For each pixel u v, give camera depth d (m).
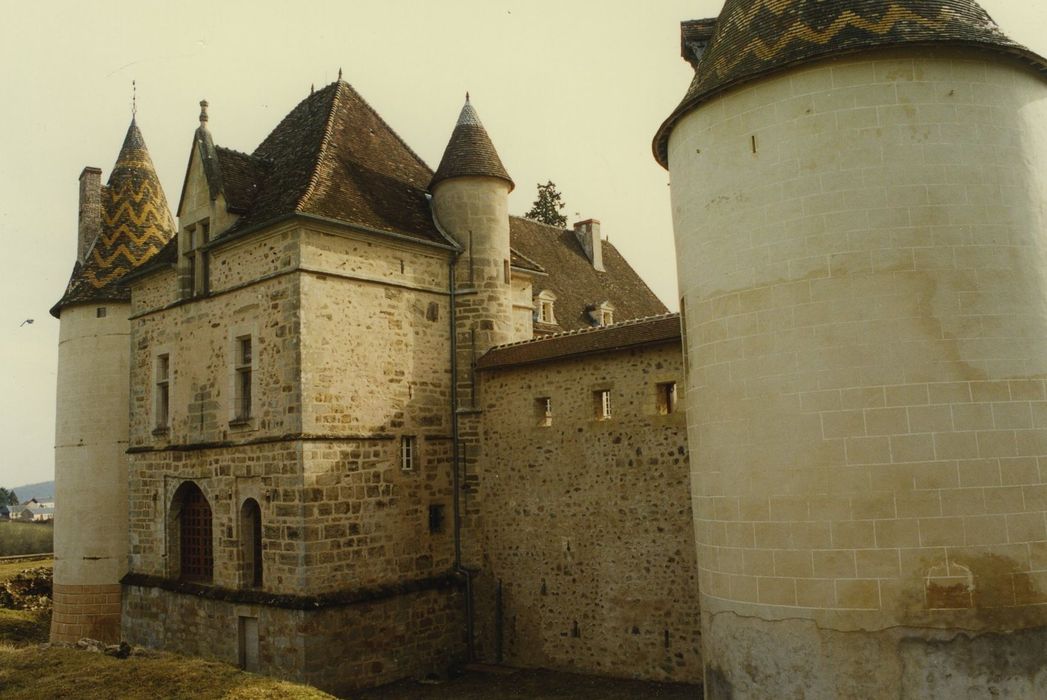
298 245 17.41
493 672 17.84
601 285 31.45
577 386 17.84
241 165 20.42
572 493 17.67
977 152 10.91
